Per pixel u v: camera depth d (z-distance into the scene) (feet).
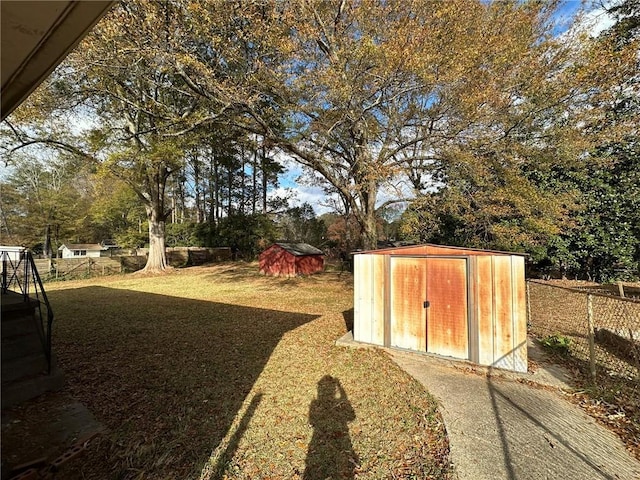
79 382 12.75
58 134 34.45
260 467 8.11
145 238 73.00
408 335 16.20
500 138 23.71
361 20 20.65
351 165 28.89
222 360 15.21
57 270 46.65
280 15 20.22
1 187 64.80
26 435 9.18
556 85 21.57
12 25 4.30
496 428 9.60
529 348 16.35
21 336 12.28
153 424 9.90
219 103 22.58
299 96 22.12
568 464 8.05
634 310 21.77
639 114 25.29
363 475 7.81
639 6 26.00
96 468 8.04
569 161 24.62
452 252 15.23
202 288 38.34
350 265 56.13
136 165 40.14
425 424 9.84
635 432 9.29
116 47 19.58
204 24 18.78
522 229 25.86
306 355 15.84
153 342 17.97
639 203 28.12
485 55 20.20
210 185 80.12
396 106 24.94
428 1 19.01
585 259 31.94
